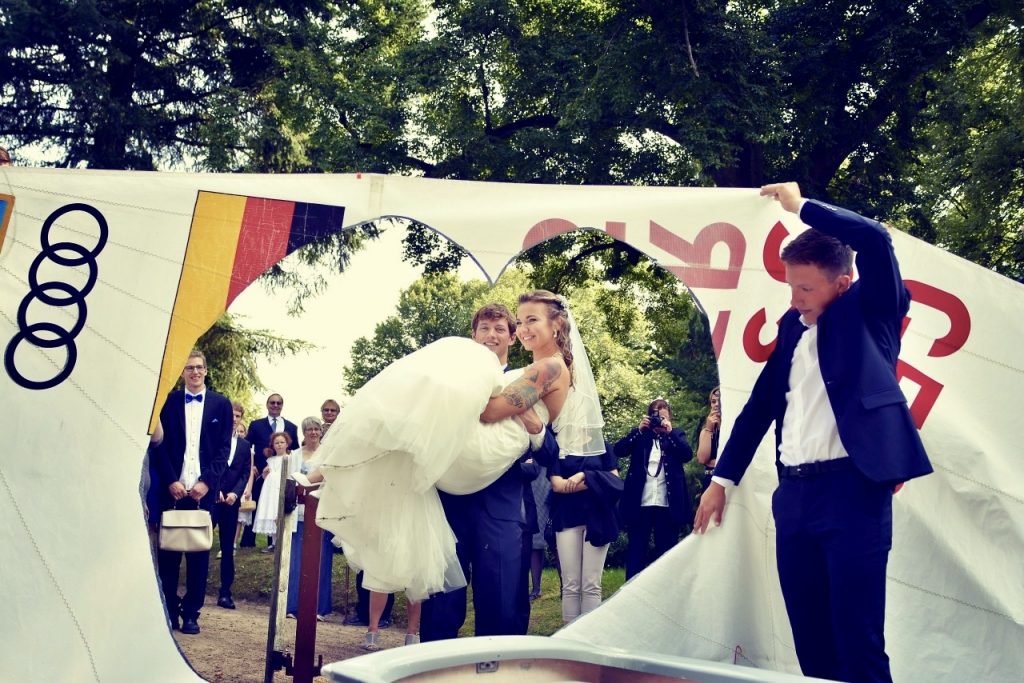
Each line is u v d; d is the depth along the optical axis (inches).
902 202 695.7
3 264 181.2
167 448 268.7
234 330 823.1
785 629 169.3
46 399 177.0
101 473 175.0
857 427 131.7
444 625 161.0
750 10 649.0
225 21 753.0
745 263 185.6
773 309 182.7
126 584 170.1
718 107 566.9
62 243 182.9
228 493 340.8
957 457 171.8
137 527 173.2
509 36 643.5
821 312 142.5
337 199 189.5
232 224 187.0
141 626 168.1
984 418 173.6
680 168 627.8
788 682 87.5
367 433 142.6
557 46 630.5
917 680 164.6
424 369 146.9
